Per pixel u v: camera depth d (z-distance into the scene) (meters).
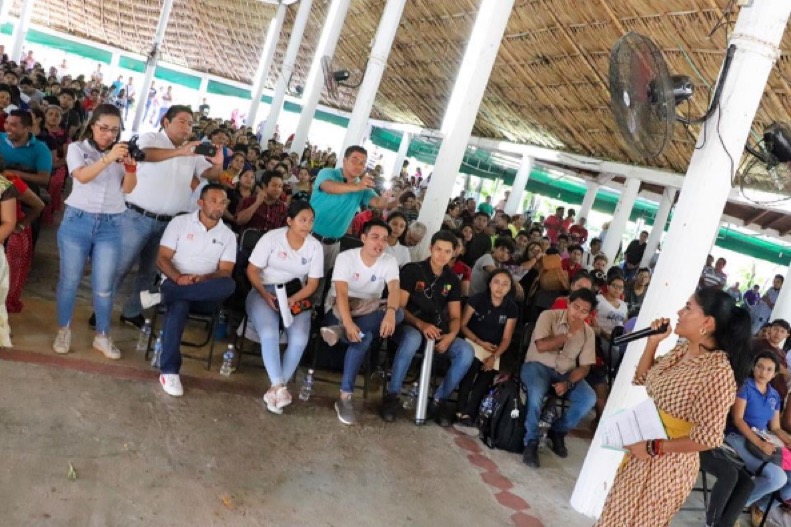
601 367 5.51
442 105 17.00
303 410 4.26
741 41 3.59
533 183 18.94
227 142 9.72
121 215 3.94
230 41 22.14
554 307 5.62
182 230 4.06
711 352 2.57
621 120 3.81
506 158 18.45
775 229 13.50
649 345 3.07
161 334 4.10
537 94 12.34
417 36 14.41
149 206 4.29
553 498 4.02
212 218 4.10
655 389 2.66
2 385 3.42
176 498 2.93
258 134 16.05
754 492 4.27
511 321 4.85
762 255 16.55
